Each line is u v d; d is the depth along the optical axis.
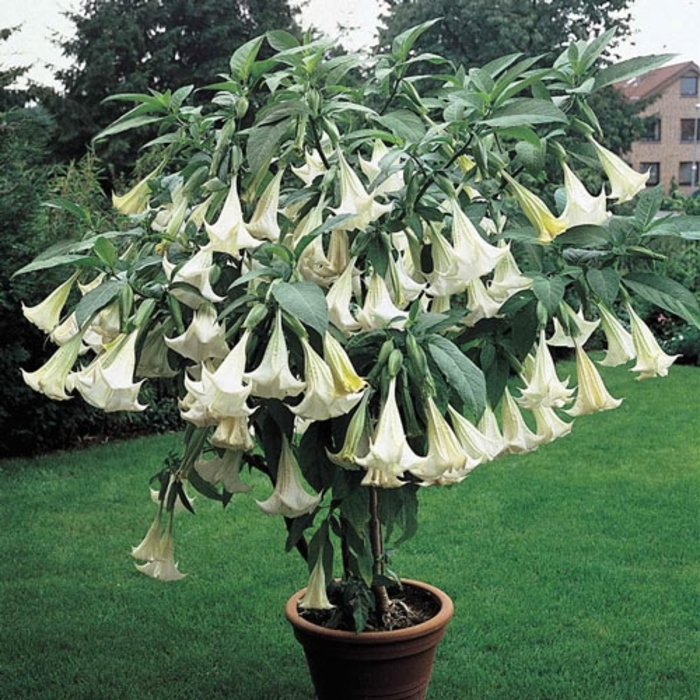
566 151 2.27
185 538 5.33
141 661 3.84
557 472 6.62
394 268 2.14
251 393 1.93
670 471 6.61
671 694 3.50
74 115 18.03
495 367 2.38
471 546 5.09
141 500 6.25
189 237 2.22
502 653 3.84
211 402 1.87
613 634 4.00
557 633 4.01
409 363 2.04
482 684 3.57
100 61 18.69
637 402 9.26
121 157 16.95
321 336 2.01
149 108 2.36
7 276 7.00
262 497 6.12
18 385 7.36
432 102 2.42
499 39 18.25
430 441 2.08
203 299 2.06
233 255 2.15
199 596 4.50
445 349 2.06
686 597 4.37
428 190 2.36
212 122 2.36
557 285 2.11
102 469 7.14
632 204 11.40
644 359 2.24
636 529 5.34
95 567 4.97
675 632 4.02
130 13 20.31
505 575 4.66
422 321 2.11
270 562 4.93
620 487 6.22
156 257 2.13
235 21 20.16
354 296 2.49
